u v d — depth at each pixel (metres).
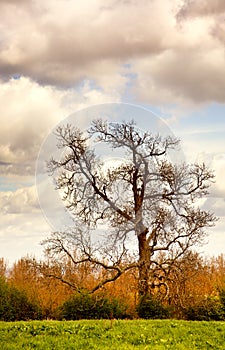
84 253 23.00
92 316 22.92
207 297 23.75
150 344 14.76
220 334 16.75
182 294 24.11
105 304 23.11
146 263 23.83
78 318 22.89
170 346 14.45
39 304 23.62
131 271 24.16
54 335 16.02
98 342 14.84
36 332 16.42
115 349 13.83
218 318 23.39
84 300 23.09
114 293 24.28
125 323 18.52
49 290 24.47
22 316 23.06
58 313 23.47
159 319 21.86
